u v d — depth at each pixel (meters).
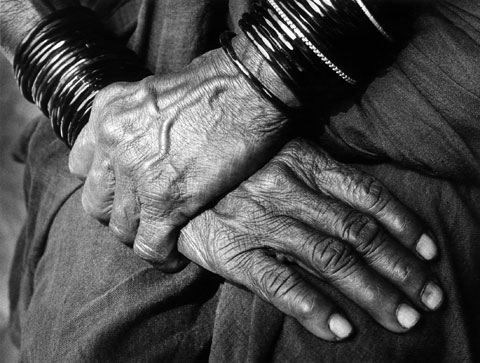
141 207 0.54
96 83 0.59
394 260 0.50
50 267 0.64
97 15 0.64
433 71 0.50
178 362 0.58
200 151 0.51
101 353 0.58
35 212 0.70
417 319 0.49
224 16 0.59
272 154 0.52
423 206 0.52
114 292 0.58
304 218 0.51
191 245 0.54
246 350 0.54
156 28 0.61
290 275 0.50
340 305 0.51
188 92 0.52
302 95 0.50
